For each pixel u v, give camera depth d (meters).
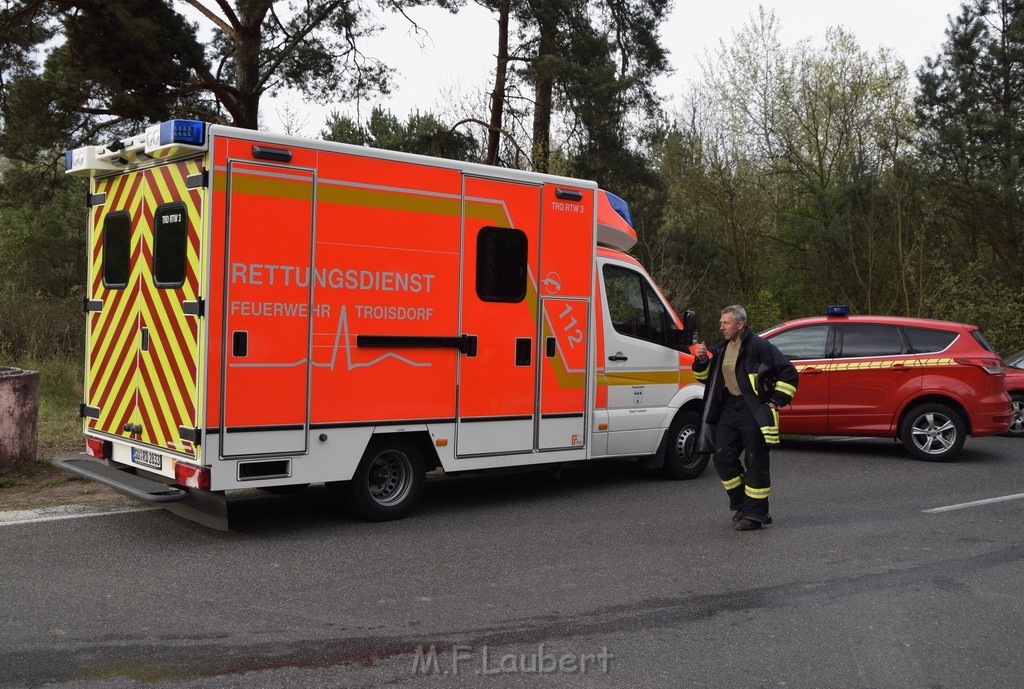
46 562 5.88
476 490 8.77
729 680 4.30
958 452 11.98
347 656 4.48
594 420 8.46
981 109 23.38
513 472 8.20
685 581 5.87
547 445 8.10
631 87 20.59
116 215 7.16
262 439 6.44
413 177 7.13
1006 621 5.21
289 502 7.98
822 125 27.66
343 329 6.80
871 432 11.31
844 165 24.64
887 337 11.44
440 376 7.37
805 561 6.38
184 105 17.83
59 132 16.73
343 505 7.30
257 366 6.40
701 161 26.47
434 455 7.49
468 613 5.16
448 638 4.76
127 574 5.68
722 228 25.92
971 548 6.81
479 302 7.59
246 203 6.31
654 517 7.69
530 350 7.94
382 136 23.02
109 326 7.22
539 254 7.97
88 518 7.02
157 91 16.48
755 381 7.19
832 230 22.12
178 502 6.76
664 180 22.61
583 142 20.95
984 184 22.47
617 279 8.78
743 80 27.88
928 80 23.78
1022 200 22.92
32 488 8.01
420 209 7.18
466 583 5.73
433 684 4.17
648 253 21.44
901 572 6.16
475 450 7.63
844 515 7.90
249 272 6.34
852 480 9.70
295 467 6.62
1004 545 6.90
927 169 23.27
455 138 21.77
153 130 6.30
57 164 18.81
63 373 13.73
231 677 4.17
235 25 18.50
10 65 16.31
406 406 7.18
